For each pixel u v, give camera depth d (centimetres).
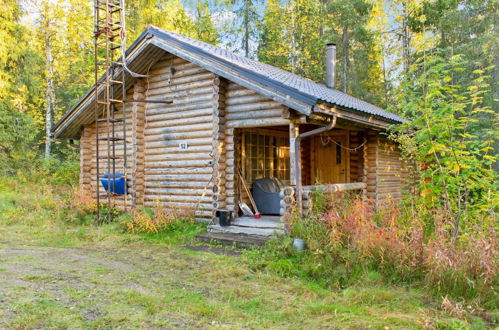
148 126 1056
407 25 2061
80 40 2197
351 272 559
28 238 837
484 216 611
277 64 2328
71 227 973
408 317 421
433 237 561
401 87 715
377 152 1091
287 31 2256
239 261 658
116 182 1028
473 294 475
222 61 838
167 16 2403
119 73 1035
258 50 2447
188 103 979
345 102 882
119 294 484
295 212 742
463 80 1688
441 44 1911
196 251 738
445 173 629
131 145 1093
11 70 1678
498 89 1639
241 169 981
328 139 1062
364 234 575
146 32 967
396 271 541
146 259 682
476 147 751
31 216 1016
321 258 609
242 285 543
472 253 500
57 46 2314
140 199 1055
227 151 916
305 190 771
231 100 906
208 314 430
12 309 419
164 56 1025
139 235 866
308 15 2267
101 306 442
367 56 2164
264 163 1078
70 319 400
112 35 1028
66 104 2678
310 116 727
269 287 536
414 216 617
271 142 1111
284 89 737
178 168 998
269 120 841
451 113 625
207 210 942
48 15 2145
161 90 1031
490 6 1838
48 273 569
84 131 1228
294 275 587
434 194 661
